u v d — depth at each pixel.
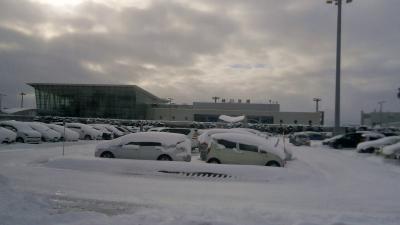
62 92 91.94
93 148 29.38
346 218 8.53
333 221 8.16
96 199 10.62
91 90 91.62
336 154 31.47
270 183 14.98
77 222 7.67
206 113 97.94
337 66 43.38
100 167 16.67
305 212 9.49
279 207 10.38
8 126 32.28
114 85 90.62
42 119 67.69
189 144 19.58
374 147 31.16
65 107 92.44
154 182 14.25
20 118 65.81
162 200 10.85
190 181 14.79
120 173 16.25
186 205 10.01
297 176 15.86
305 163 22.69
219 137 18.84
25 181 13.34
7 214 7.71
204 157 20.98
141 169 16.30
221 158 18.52
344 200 11.73
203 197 11.59
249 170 15.95
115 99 91.69
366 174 19.03
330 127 75.38
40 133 33.41
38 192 11.33
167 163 16.58
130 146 18.88
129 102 91.44
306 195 12.44
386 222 8.40
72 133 37.53
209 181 15.04
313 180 15.78
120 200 10.56
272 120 96.94
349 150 36.47
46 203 9.17
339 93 43.50
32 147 28.95
